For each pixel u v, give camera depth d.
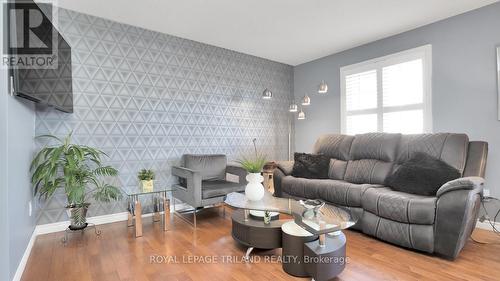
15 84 1.79
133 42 3.33
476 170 2.51
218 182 3.38
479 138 2.96
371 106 3.96
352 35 3.69
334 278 1.88
